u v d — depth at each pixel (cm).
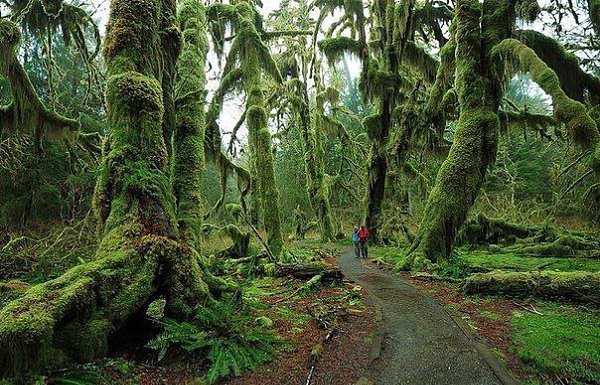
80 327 471
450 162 1311
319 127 2864
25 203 1897
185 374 476
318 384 463
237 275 1224
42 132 1326
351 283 1058
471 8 1379
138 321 568
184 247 629
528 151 3397
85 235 1623
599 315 724
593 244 1675
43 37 1566
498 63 1322
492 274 897
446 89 1891
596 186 1722
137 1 698
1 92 1867
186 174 865
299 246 2323
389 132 2327
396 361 526
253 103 1581
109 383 429
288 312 741
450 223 1268
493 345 576
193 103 950
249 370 491
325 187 2830
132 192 612
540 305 799
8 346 396
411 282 1065
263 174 1545
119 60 670
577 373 473
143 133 644
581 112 1026
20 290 802
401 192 2653
